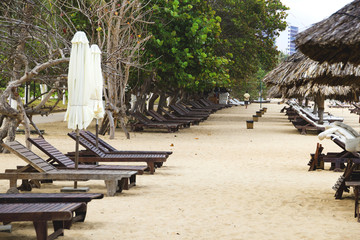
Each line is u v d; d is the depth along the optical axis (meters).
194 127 33.56
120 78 24.59
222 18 43.69
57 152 11.73
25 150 10.27
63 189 10.62
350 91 23.70
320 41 6.71
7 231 7.18
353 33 6.42
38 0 18.28
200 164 15.65
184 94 54.34
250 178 12.98
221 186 11.64
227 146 21.39
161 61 27.83
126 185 10.96
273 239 7.09
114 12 21.55
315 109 39.50
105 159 13.32
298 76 11.35
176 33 28.20
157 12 26.52
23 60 17.66
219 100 76.69
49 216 6.18
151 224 7.88
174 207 9.20
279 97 30.30
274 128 33.53
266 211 9.01
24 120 17.48
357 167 10.30
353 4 7.05
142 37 26.17
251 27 45.22
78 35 10.89
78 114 10.82
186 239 7.04
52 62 16.02
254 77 95.56
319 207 9.42
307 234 7.38
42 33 17.42
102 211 8.75
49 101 56.75
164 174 13.45
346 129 8.93
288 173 14.03
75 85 10.84
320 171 14.54
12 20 16.08
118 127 31.88
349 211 9.10
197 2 30.33
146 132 28.77
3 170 13.32
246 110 63.47
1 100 16.83
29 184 10.66
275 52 46.84
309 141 24.45
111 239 6.96
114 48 21.86
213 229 7.64
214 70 31.28
